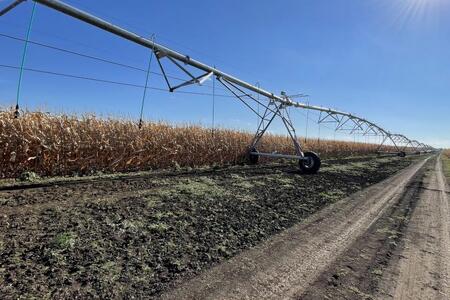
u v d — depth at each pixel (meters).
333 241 4.85
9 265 3.23
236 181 10.15
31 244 3.79
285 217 6.12
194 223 5.22
